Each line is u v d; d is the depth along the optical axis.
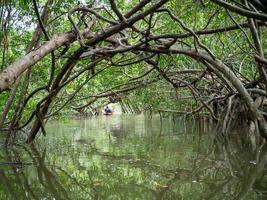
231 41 12.01
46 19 9.45
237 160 8.57
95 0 9.30
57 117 15.95
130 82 13.38
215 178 6.80
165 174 7.21
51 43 6.69
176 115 22.09
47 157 9.43
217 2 5.97
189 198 5.65
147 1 7.14
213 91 14.90
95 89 16.31
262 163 8.10
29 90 12.61
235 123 13.52
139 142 12.41
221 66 8.84
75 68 12.91
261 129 9.04
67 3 9.13
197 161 8.48
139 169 7.75
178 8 10.20
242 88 9.05
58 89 9.91
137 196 5.86
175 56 10.86
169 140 12.84
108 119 29.38
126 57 11.59
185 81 13.27
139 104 22.64
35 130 11.73
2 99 11.73
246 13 5.84
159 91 16.14
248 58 12.57
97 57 9.20
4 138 12.63
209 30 8.66
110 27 7.90
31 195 6.00
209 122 17.52
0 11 9.00
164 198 5.70
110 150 10.52
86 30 8.22
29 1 8.11
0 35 9.35
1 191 6.24
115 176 7.15
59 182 6.81
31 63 5.69
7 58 11.29
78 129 18.94
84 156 9.52
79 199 5.79
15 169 7.95
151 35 8.50
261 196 5.55
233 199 5.46
